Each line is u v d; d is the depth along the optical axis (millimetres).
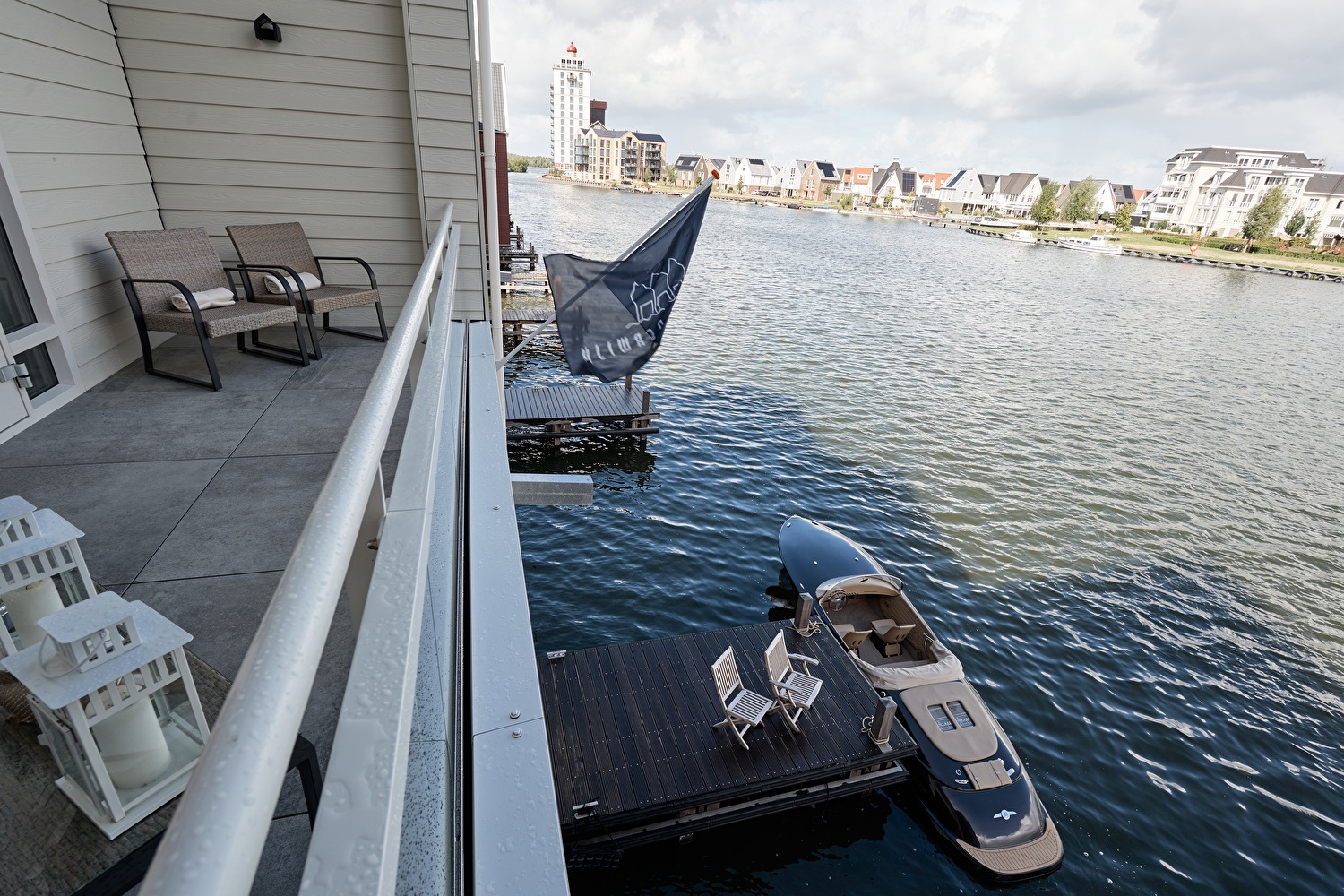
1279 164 99625
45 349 3842
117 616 1184
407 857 866
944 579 12383
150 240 4430
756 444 17500
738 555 12664
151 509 2859
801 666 8617
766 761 7156
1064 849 7773
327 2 4746
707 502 14469
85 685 1134
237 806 347
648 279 6492
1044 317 39062
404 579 858
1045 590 12242
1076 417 21812
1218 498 16422
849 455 17250
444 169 5180
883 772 7527
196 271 4688
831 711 7934
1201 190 101625
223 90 4805
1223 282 63281
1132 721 9609
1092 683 10234
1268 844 8039
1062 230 109250
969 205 129625
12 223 3561
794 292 40438
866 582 10188
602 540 12852
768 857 7277
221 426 3695
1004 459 17828
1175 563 13391
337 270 5531
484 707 1565
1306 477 18203
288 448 3465
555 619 10781
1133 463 18281
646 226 63375
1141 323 39344
